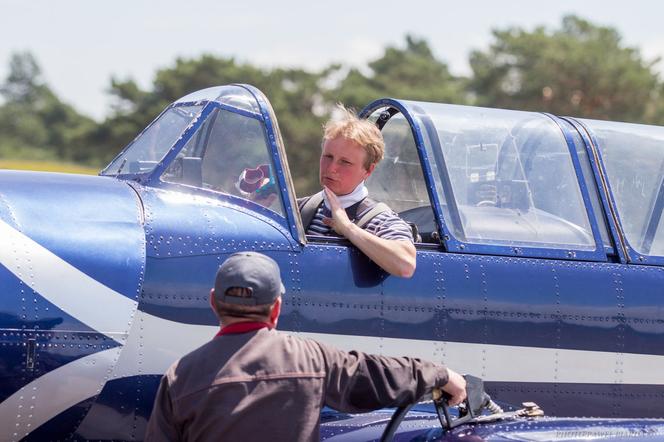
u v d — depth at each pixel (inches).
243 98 612.1
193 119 602.5
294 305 576.7
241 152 601.0
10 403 513.7
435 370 475.2
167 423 417.4
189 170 592.4
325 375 429.7
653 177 708.7
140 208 567.8
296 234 589.3
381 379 449.4
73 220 546.3
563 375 643.5
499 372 625.6
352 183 608.7
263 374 412.2
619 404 661.9
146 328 544.1
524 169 677.9
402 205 735.7
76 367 525.3
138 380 542.3
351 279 592.1
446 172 654.5
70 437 535.5
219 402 405.7
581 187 685.9
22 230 530.6
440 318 611.2
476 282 625.0
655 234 692.1
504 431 522.6
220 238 570.9
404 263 581.3
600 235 675.4
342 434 551.8
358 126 607.5
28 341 514.3
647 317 668.1
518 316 631.2
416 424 563.2
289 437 410.9
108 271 536.7
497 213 658.8
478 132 677.3
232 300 418.3
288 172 600.4
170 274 553.6
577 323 647.8
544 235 660.7
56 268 526.3
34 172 603.2
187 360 419.2
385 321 596.7
